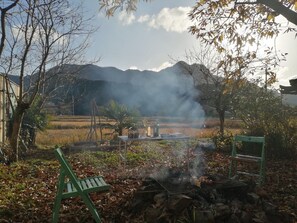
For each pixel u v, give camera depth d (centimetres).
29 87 1045
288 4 556
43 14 927
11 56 975
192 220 425
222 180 522
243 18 721
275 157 1031
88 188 447
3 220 454
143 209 476
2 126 1063
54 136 1681
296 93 997
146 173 761
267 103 1255
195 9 760
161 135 873
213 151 1144
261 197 501
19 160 941
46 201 550
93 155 1012
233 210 439
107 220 460
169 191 473
